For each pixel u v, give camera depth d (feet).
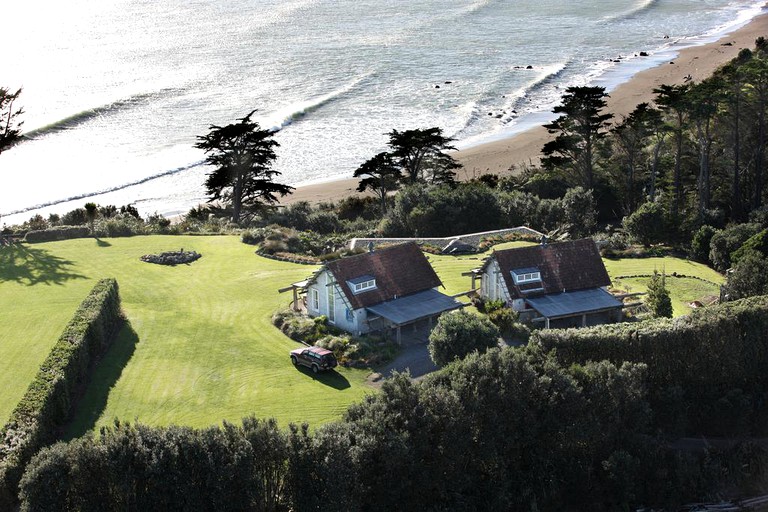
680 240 279.28
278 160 405.59
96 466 116.26
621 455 140.97
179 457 118.21
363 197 363.15
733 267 230.89
